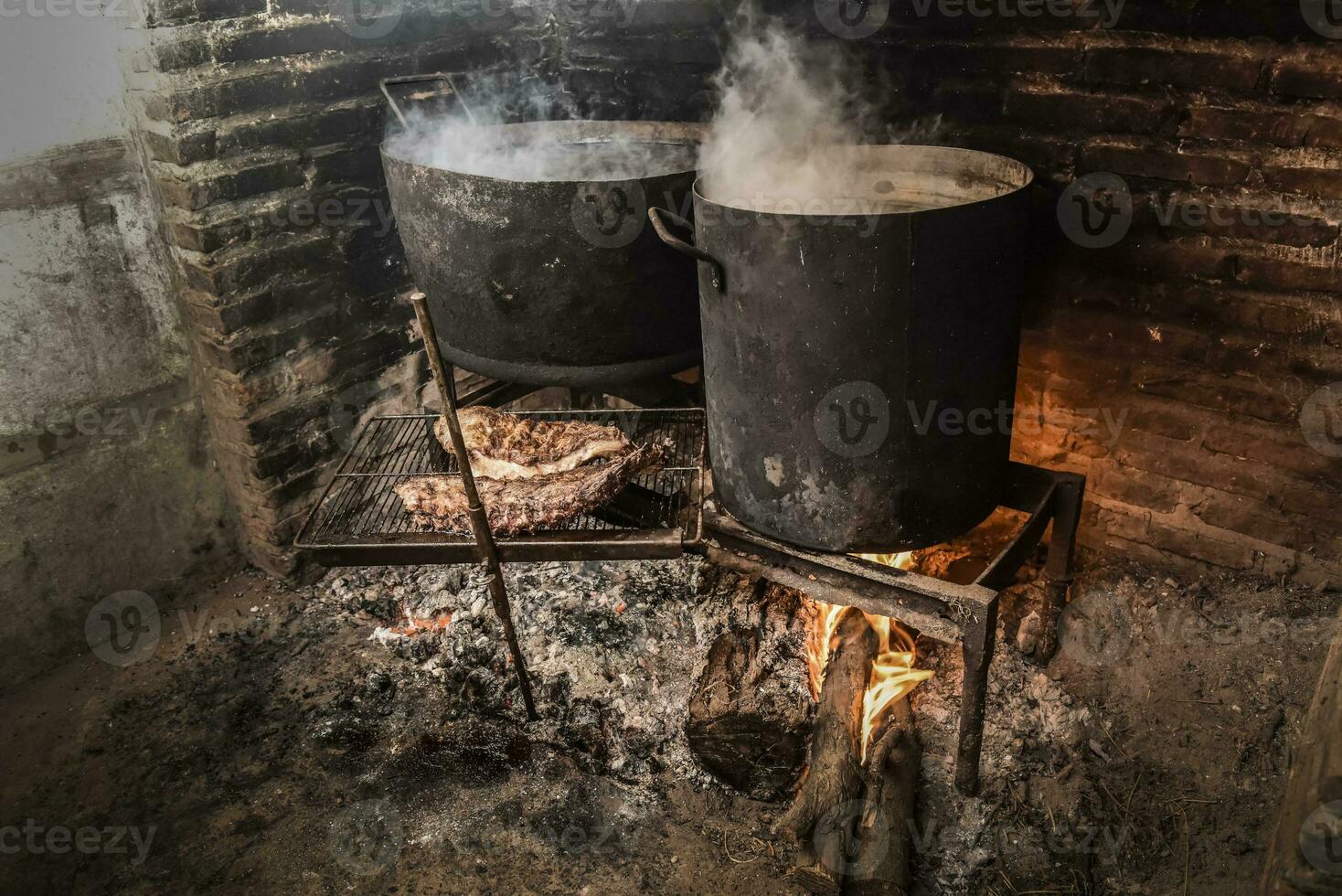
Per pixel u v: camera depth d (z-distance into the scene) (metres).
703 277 1.92
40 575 2.55
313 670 2.59
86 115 2.33
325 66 2.53
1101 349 2.51
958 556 2.74
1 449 2.41
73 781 2.30
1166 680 2.34
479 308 2.39
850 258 1.68
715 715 2.12
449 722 2.39
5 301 2.31
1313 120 2.04
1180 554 2.63
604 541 2.04
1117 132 2.26
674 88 2.87
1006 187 2.07
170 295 2.61
